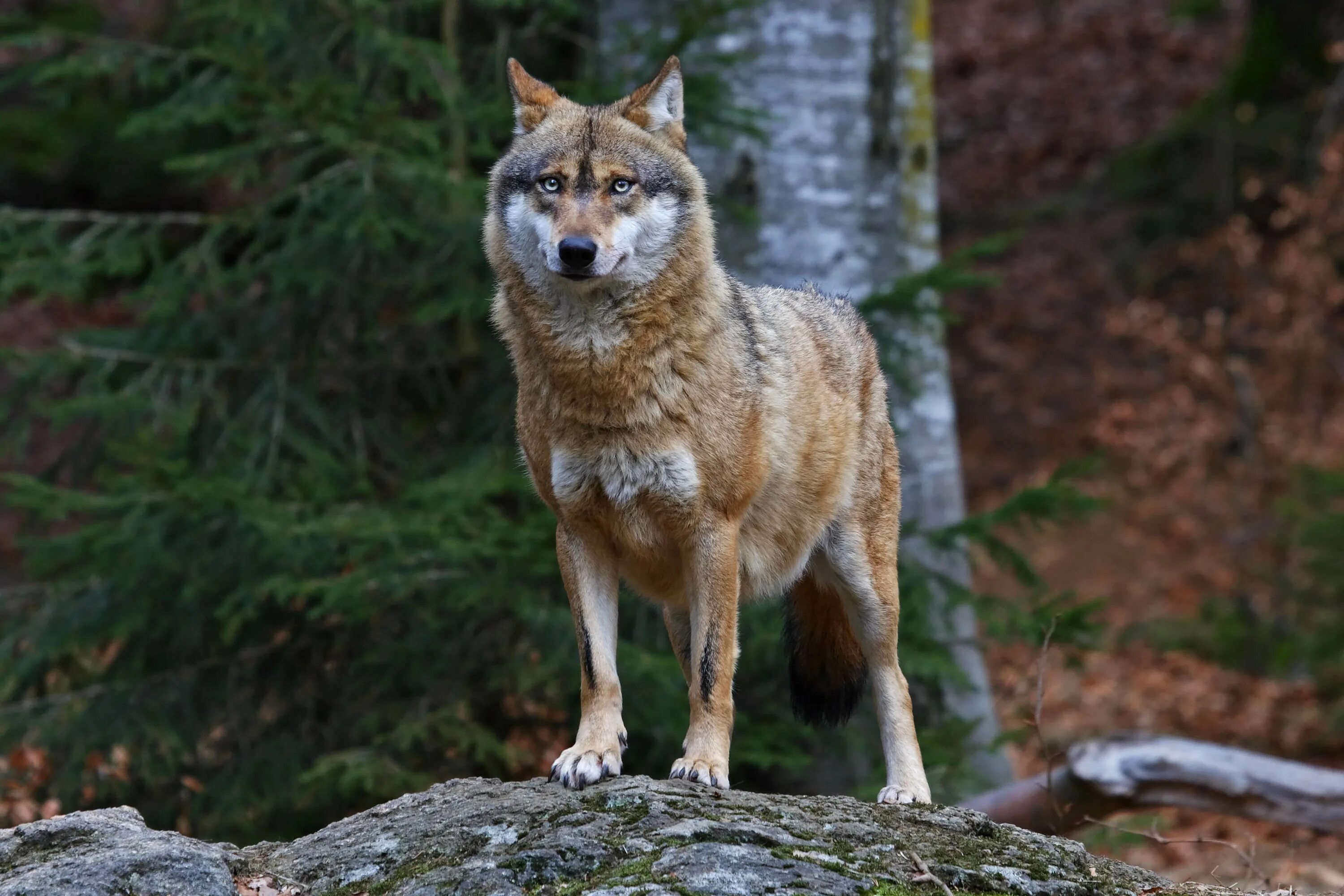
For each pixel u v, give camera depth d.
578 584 7.18
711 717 6.97
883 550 8.54
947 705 14.72
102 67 13.07
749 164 14.30
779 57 14.55
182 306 13.86
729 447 7.08
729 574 7.11
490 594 11.80
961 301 33.97
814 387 7.95
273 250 14.00
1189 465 25.73
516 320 7.37
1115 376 30.41
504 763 12.90
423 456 14.05
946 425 15.48
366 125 12.25
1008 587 25.42
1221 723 19.77
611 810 6.23
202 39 14.09
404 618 13.28
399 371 14.16
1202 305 30.39
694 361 7.02
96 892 5.52
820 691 8.85
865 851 6.04
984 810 11.77
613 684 7.02
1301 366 23.98
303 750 12.88
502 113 12.94
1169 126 33.22
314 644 13.35
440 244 13.09
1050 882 5.97
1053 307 32.78
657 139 7.46
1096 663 22.67
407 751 12.54
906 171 15.48
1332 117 29.19
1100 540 26.39
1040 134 36.53
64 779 12.36
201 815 12.61
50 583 13.51
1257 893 6.55
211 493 11.50
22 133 28.73
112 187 28.86
